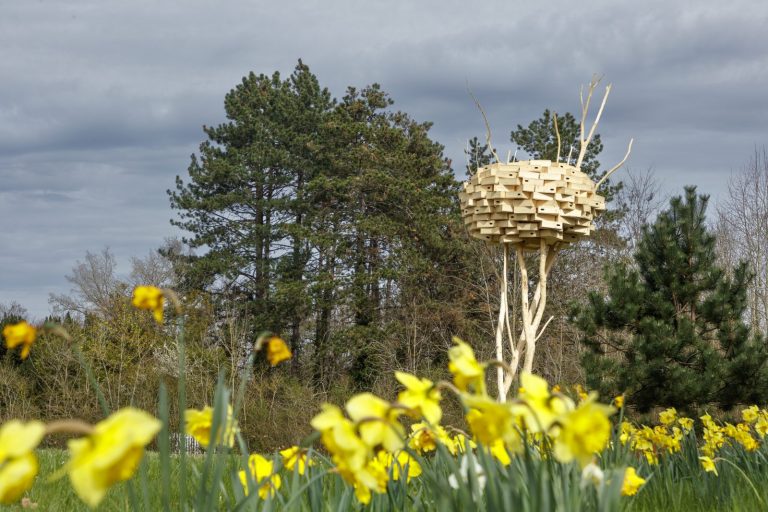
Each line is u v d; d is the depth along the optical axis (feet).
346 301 81.71
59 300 99.45
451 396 55.06
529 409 4.82
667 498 12.67
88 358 69.56
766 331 61.62
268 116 99.19
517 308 71.05
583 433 4.54
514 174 22.04
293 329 90.27
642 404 34.88
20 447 3.44
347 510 7.75
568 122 80.48
